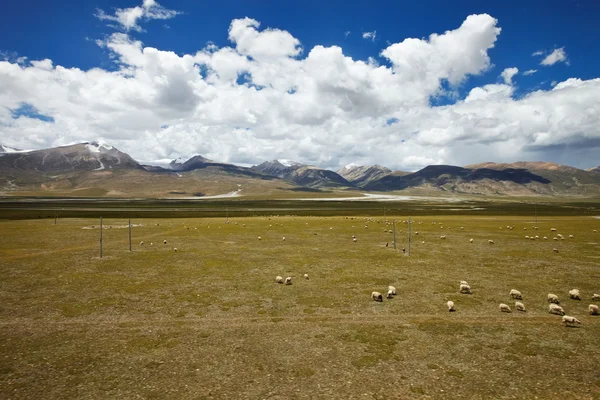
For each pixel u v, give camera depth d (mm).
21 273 44281
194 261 52281
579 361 21688
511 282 40469
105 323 28250
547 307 31844
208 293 36188
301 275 44000
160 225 106125
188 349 23734
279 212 183375
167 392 18609
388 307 32031
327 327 27500
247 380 19828
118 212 167000
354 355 22812
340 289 37812
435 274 44438
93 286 38594
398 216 152000
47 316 29672
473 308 31641
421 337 25531
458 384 19266
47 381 19688
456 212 180250
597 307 30156
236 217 145375
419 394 18344
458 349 23562
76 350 23562
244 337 25656
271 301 33750
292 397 18172
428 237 79062
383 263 51094
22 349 23672
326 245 67875
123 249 62562
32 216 140250
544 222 115062
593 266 48594
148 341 24953
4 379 19859
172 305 32469
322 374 20469
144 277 42656
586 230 90312
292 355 22844
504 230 92125
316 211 194875
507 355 22609
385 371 20750
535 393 18328
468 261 52344
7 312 30562
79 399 17969
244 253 59062
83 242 70188
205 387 19109
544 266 48719
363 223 113062
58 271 45438
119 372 20688
